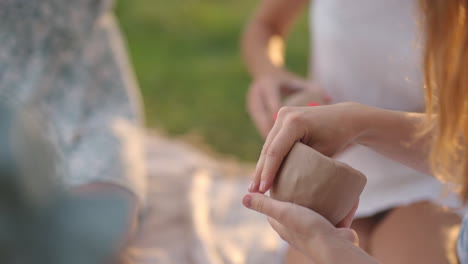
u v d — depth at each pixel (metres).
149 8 4.28
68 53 1.61
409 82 1.39
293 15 1.85
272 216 0.90
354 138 0.99
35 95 1.56
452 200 1.37
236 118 3.13
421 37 1.19
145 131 2.77
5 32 1.53
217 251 1.94
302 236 0.88
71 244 1.12
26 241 1.06
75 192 1.42
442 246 1.29
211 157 2.79
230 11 4.28
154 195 2.22
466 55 0.96
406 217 1.39
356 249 0.85
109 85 1.69
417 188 1.41
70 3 1.57
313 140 0.96
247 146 2.92
